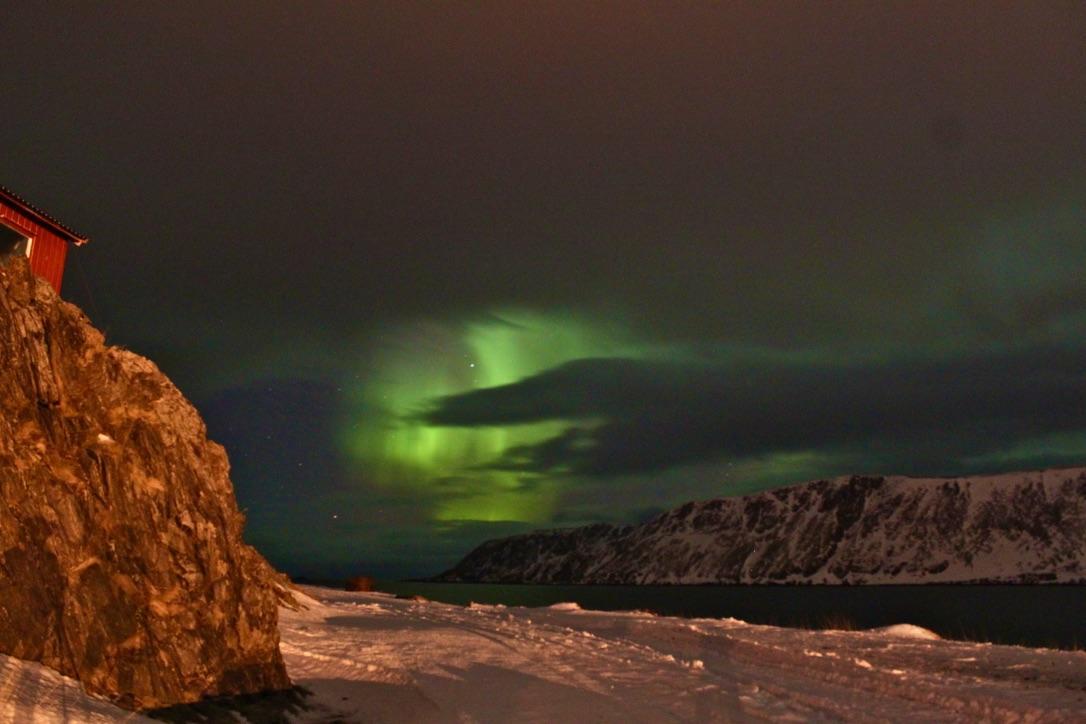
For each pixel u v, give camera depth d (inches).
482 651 754.8
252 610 581.3
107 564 488.4
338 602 1342.3
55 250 788.6
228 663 541.6
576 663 695.1
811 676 649.0
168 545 535.5
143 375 603.8
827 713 503.5
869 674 639.8
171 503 551.8
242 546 606.9
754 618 2581.2
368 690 604.4
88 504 493.7
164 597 518.6
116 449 533.3
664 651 813.2
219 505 592.1
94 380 555.2
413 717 538.6
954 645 855.7
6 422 469.7
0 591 407.8
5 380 483.8
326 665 667.4
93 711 388.5
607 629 1063.0
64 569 454.9
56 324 548.4
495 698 562.3
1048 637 1755.7
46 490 467.5
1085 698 538.9
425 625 976.9
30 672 390.6
